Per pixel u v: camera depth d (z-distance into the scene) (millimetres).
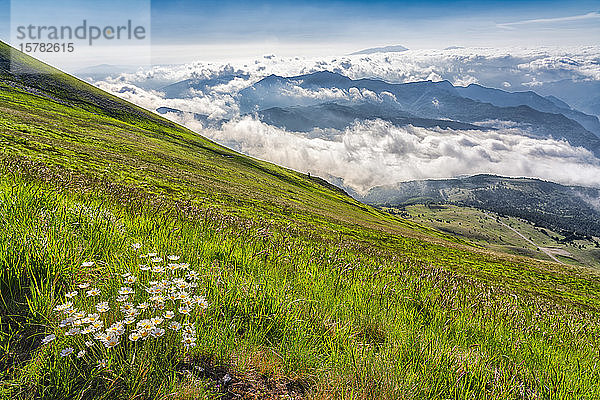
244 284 4797
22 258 3834
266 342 3926
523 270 45938
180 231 6961
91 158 34906
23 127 41281
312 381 3461
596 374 5098
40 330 3244
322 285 6203
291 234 13797
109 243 5137
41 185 7566
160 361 3055
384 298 6520
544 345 6211
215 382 3141
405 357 4273
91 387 2811
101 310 3131
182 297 3393
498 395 3822
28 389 2664
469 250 56719
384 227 63969
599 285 45125
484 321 6723
